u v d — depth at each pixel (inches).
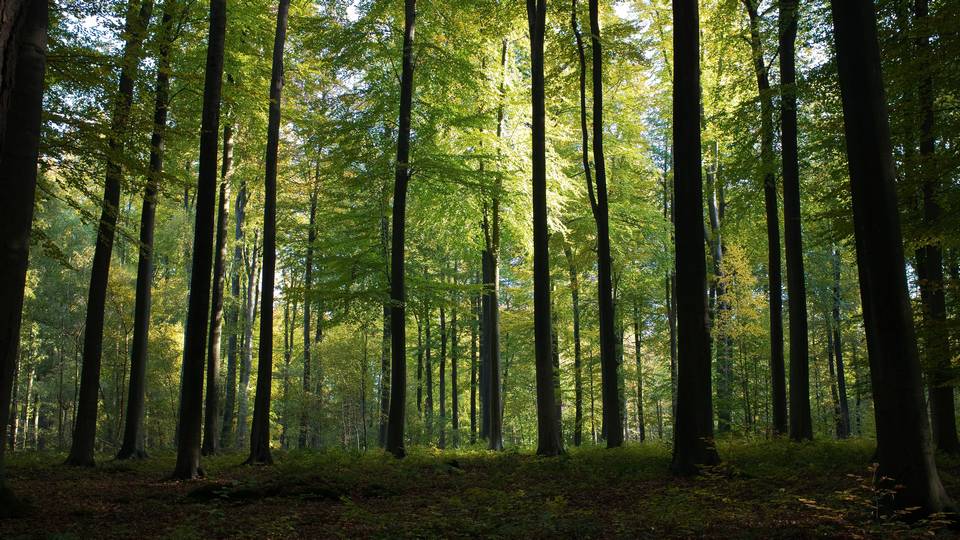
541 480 462.6
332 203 797.2
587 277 1231.5
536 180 656.4
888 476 278.2
